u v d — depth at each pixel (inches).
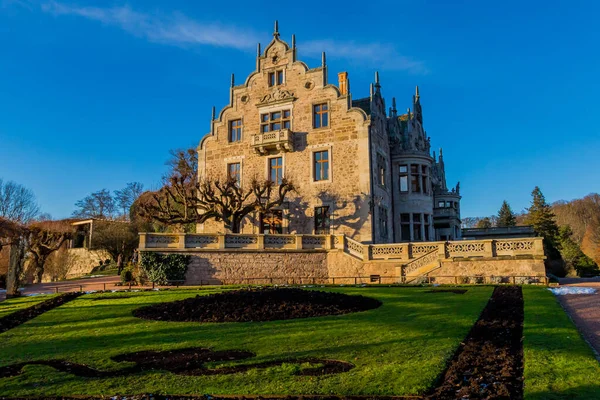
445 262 1007.6
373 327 486.6
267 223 1466.5
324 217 1391.5
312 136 1432.1
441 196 2212.1
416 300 688.4
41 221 2320.4
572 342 384.5
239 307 616.1
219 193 1521.9
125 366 373.7
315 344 421.7
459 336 431.2
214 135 1577.3
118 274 1959.9
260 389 306.5
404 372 326.3
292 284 1074.7
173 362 381.1
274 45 1525.6
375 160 1423.5
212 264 1171.3
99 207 3319.4
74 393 314.7
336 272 1185.4
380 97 1574.8
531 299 652.1
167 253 1165.1
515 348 385.1
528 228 1879.9
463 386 300.2
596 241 3223.4
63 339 493.0
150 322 569.6
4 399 308.8
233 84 1576.0
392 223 1557.6
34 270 2070.6
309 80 1460.4
